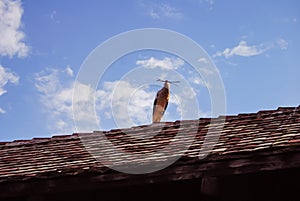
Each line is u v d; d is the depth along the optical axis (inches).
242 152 305.7
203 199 334.0
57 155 391.9
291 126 359.9
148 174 316.2
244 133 360.5
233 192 321.7
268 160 302.2
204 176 309.6
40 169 352.8
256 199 321.4
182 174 313.3
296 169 303.9
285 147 299.0
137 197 343.0
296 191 319.9
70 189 327.9
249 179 319.9
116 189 344.5
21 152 425.4
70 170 328.8
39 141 450.9
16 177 336.5
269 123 379.9
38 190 332.5
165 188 340.5
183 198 336.8
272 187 321.7
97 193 346.3
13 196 338.0
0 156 420.8
